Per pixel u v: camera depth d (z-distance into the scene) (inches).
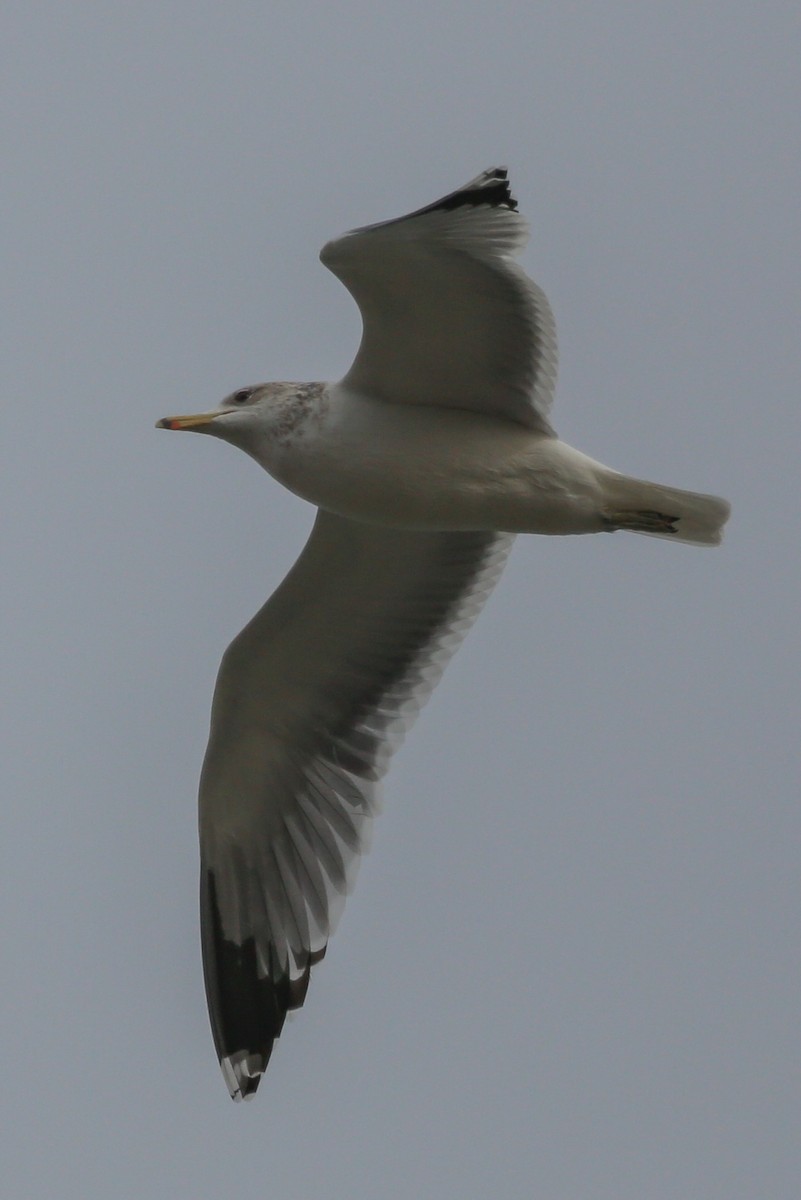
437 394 504.4
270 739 565.0
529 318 485.1
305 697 563.8
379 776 568.7
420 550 545.0
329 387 506.9
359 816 568.1
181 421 509.0
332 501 506.9
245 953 569.9
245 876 572.7
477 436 502.0
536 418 504.4
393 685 569.9
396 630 563.2
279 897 570.3
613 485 503.2
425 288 473.4
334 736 569.6
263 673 555.2
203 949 571.2
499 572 559.2
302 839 571.2
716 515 503.8
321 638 557.0
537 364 496.1
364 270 467.5
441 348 490.9
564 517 505.0
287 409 505.0
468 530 513.0
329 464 501.4
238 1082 564.1
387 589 552.7
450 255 464.1
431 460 498.6
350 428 500.4
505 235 462.6
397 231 453.7
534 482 501.0
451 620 562.9
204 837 570.9
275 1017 566.9
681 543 513.0
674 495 502.3
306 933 566.9
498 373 497.7
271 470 509.7
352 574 546.9
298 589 546.6
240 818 571.2
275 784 569.9
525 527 509.0
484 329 486.6
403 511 506.0
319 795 571.2
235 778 567.2
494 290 475.8
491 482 500.4
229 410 510.0
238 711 557.6
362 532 536.7
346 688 566.9
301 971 566.3
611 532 510.0
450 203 447.2
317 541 538.9
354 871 565.9
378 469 499.2
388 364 496.4
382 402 505.4
